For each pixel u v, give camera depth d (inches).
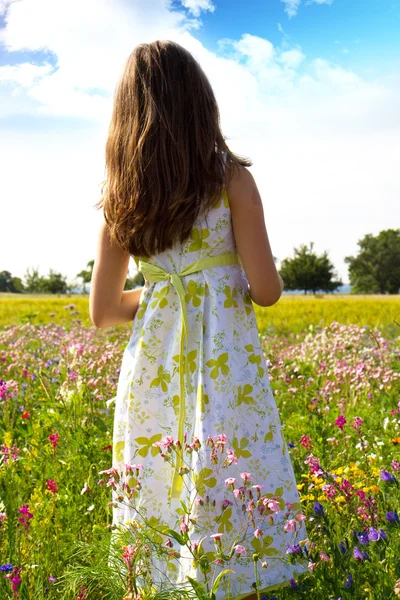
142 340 103.9
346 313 675.4
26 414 182.4
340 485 122.8
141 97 102.1
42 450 156.3
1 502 115.6
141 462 101.9
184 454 99.3
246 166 103.5
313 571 94.4
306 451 152.8
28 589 99.2
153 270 105.0
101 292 110.4
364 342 340.8
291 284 4082.2
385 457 155.4
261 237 102.2
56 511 124.3
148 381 103.1
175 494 99.6
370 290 4505.4
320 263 4050.2
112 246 108.8
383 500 123.8
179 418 99.9
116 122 105.0
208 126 101.0
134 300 115.0
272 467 100.5
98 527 113.4
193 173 99.9
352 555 95.8
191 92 101.1
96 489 136.1
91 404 183.6
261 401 101.9
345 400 220.8
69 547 112.8
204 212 101.2
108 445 154.3
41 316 708.7
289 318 632.4
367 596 94.9
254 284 102.9
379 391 228.7
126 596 90.3
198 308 101.6
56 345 334.6
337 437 172.1
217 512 94.5
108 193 105.7
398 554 100.7
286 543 97.7
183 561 95.5
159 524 100.0
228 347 99.9
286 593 97.2
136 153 101.1
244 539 95.1
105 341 349.1
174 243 103.0
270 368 235.3
